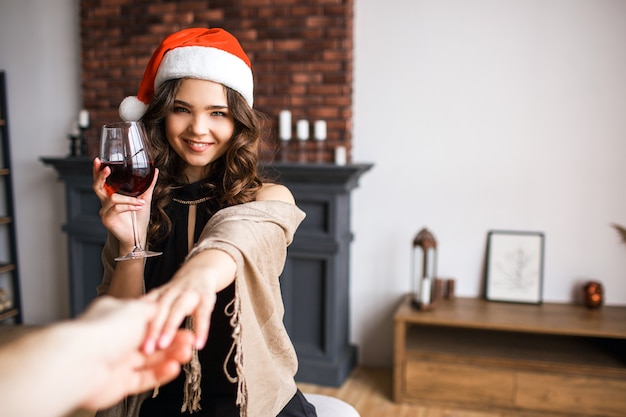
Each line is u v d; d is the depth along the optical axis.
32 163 3.84
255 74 3.34
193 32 1.12
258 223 0.92
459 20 3.17
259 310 0.92
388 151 3.33
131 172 1.01
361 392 3.14
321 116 3.29
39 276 3.92
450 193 3.28
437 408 2.96
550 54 3.09
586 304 3.09
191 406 1.00
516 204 3.21
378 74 3.29
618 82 3.03
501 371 2.88
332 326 3.18
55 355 0.34
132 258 1.03
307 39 3.25
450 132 3.25
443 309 3.07
